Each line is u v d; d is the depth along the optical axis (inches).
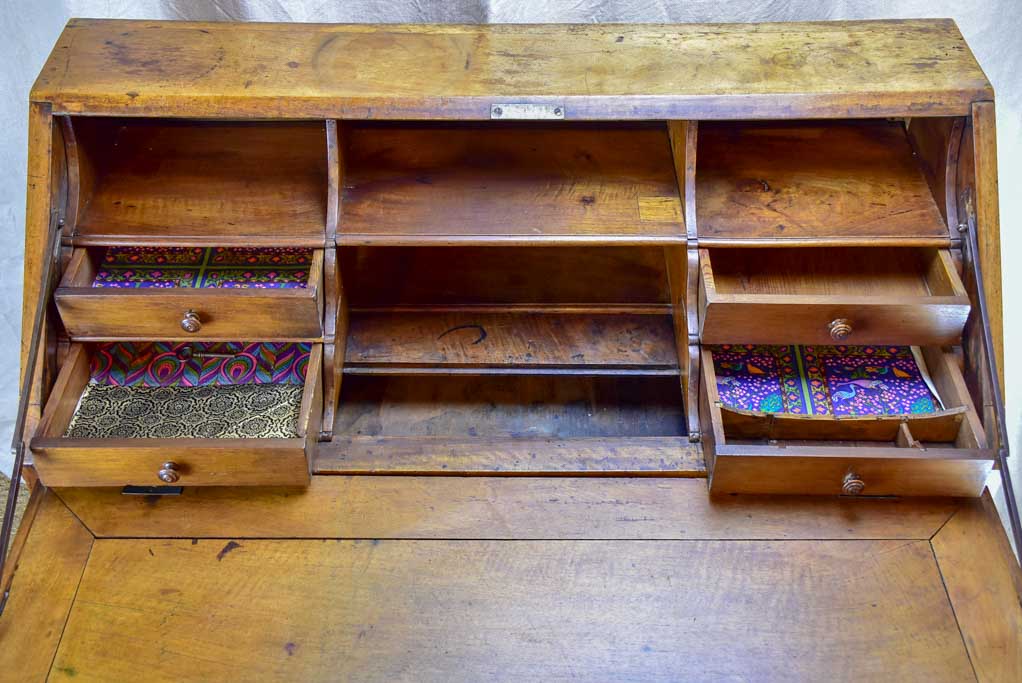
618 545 57.0
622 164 65.4
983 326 57.8
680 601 54.7
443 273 73.5
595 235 60.5
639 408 71.4
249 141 67.1
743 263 66.0
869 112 57.1
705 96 56.8
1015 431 81.0
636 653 52.7
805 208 62.3
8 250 82.2
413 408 70.8
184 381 64.1
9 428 88.6
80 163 60.7
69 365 59.9
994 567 55.5
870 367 65.2
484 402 71.4
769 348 66.7
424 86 57.7
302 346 66.0
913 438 60.7
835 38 62.1
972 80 57.6
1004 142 77.7
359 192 63.1
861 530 57.5
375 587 55.2
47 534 56.9
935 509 58.3
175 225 61.2
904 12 74.7
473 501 58.8
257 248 67.1
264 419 61.4
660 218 61.4
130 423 61.0
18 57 76.0
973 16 74.0
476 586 55.2
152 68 58.7
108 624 53.5
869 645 52.8
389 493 59.2
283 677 51.8
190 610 54.2
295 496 59.1
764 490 58.1
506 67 59.6
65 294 57.3
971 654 52.4
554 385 72.4
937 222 61.4
